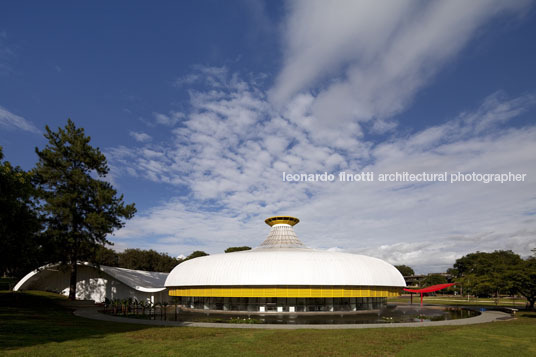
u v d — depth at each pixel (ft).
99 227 150.20
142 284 179.01
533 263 138.51
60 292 190.70
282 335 74.49
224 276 132.57
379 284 137.49
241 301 138.00
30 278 187.83
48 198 148.36
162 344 63.00
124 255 339.16
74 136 161.79
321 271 130.11
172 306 164.55
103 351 56.03
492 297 304.09
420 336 73.82
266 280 127.95
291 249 157.17
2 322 86.22
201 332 77.82
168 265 350.02
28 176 116.37
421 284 457.68
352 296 132.77
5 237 101.91
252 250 163.43
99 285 179.93
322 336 73.46
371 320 107.96
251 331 80.59
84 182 155.53
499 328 86.94
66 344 61.11
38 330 76.02
